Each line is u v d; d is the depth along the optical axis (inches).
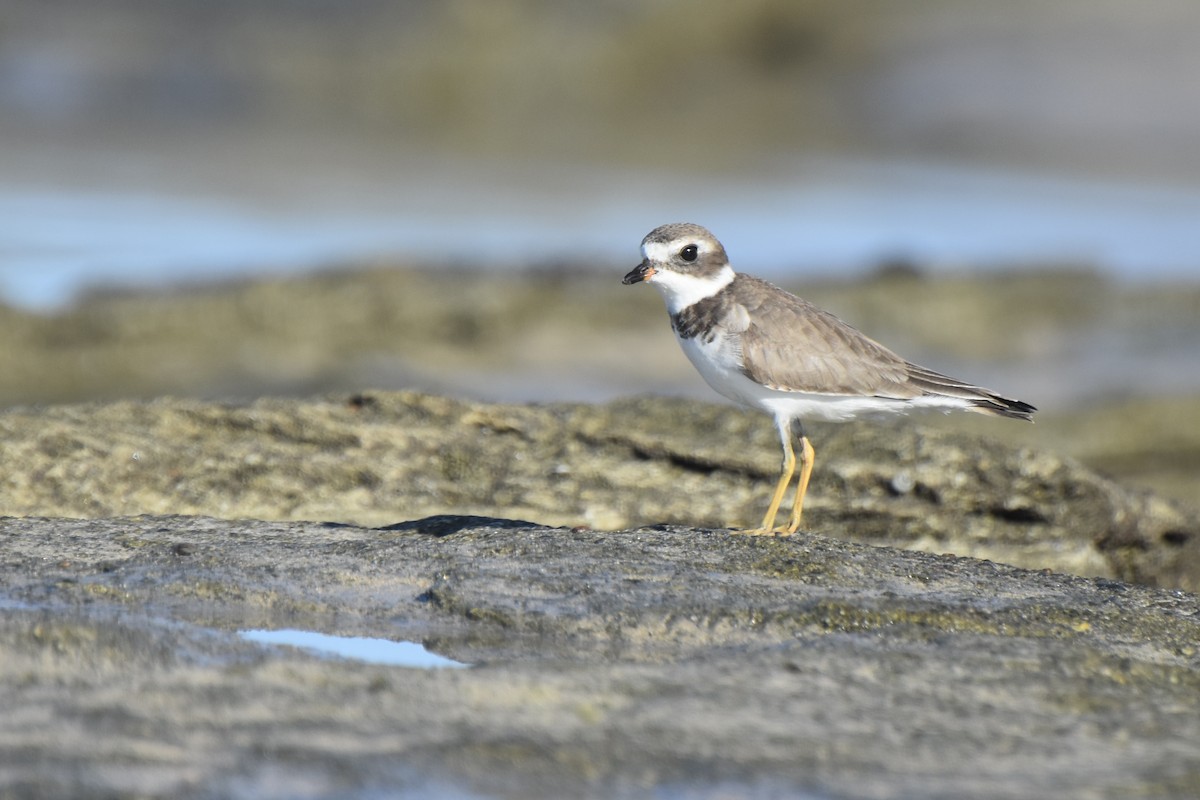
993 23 1795.0
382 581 351.3
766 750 250.2
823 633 319.9
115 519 404.8
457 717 259.6
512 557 367.2
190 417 487.5
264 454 474.9
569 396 844.0
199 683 272.1
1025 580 369.1
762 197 1328.7
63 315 854.5
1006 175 1476.4
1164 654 323.3
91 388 810.2
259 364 846.5
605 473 489.4
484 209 1227.9
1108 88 1656.0
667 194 1322.6
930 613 328.8
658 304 923.4
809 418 488.4
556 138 1627.7
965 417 802.8
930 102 1692.9
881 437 499.8
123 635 295.3
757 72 1850.4
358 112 1743.4
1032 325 987.9
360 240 1090.7
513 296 911.0
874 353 432.8
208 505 463.2
